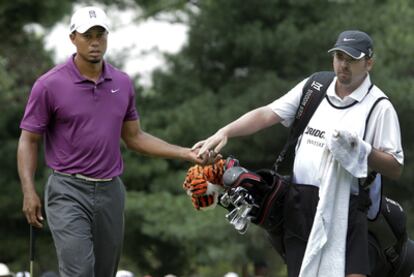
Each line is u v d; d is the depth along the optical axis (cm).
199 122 7212
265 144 7094
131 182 7625
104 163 2288
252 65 7675
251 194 2228
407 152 7025
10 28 7181
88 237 2273
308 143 2200
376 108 2148
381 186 2230
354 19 7412
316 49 7256
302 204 2183
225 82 7962
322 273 2117
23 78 8469
